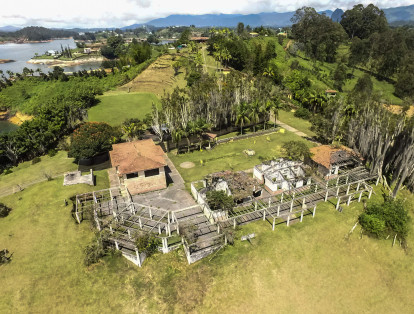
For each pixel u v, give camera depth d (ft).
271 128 258.57
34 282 107.96
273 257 117.39
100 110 312.09
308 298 107.14
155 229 127.75
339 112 214.07
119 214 132.77
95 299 103.86
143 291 105.70
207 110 229.04
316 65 499.92
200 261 115.14
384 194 155.84
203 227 129.59
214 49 479.82
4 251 118.83
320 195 154.40
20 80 463.42
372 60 499.10
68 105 274.36
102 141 191.01
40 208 142.31
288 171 164.76
